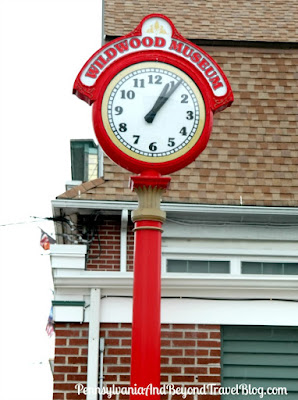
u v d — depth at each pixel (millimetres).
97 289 9719
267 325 9875
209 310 9844
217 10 12594
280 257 10438
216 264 10406
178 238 10461
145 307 6801
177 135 7191
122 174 10562
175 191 10555
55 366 9609
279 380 9914
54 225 10852
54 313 9719
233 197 10594
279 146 11164
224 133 11180
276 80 11719
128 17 12227
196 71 7371
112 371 9641
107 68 7316
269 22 12438
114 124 7172
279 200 10625
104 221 10453
